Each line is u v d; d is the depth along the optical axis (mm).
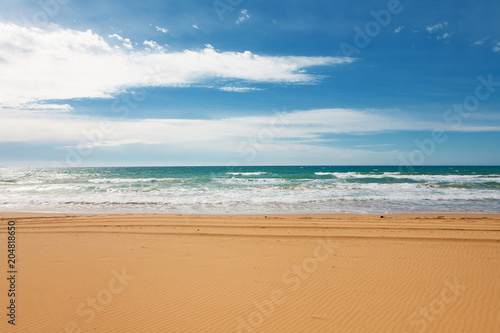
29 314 4770
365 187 26188
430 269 6543
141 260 7348
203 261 7273
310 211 15781
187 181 33938
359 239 9258
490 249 7977
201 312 4879
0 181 36625
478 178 36125
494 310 4727
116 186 28312
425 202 18531
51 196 21594
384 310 4828
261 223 11992
